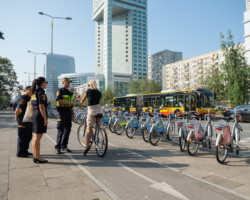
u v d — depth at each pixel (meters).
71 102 5.44
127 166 4.30
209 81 29.73
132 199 2.82
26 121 4.73
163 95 20.16
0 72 35.59
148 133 7.23
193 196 2.94
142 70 124.12
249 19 43.06
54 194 2.91
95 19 134.62
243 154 5.48
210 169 4.20
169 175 3.79
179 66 114.31
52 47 27.42
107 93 70.81
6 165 4.25
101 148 5.04
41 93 4.34
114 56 126.69
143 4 127.38
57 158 4.86
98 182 3.37
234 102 23.78
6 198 2.77
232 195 2.99
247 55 43.50
